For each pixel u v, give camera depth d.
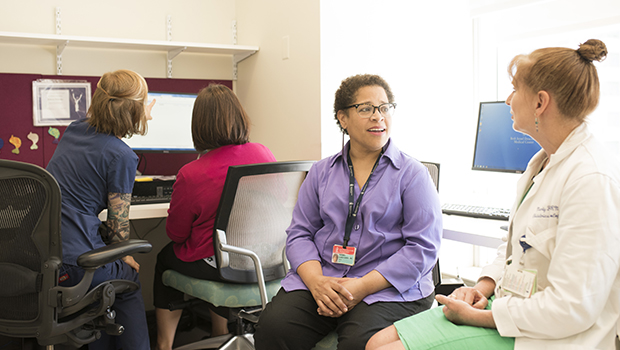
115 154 1.73
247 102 3.02
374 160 1.51
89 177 1.71
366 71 2.44
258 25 2.84
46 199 1.45
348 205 1.46
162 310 2.08
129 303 1.82
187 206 1.77
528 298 1.04
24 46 2.54
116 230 1.79
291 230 1.55
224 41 3.09
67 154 1.74
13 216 1.48
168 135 2.68
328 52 2.32
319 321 1.37
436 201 1.45
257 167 1.63
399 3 2.53
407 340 1.11
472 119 2.81
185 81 2.96
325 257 1.48
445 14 2.68
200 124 1.81
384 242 1.42
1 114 2.50
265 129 2.83
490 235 1.70
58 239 1.47
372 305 1.32
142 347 1.84
